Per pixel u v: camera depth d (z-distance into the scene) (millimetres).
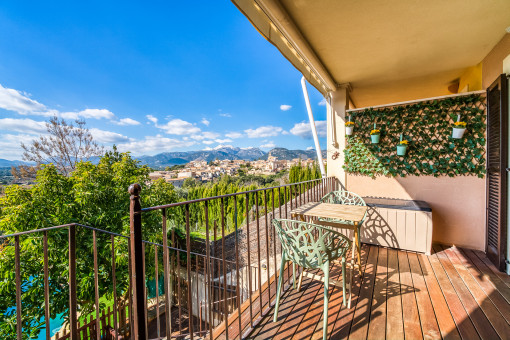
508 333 1718
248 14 1781
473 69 3541
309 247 1773
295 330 1801
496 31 2582
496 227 2832
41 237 5840
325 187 3932
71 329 1299
